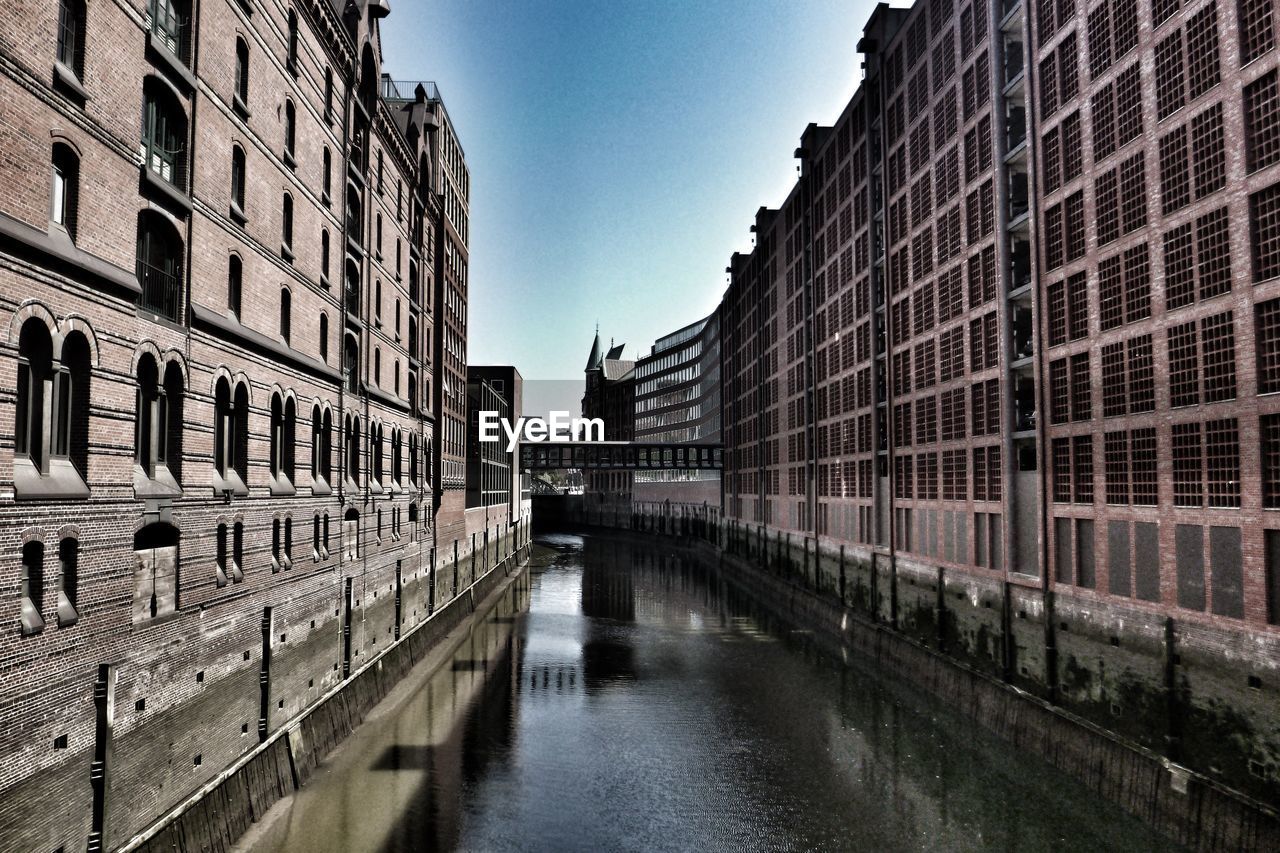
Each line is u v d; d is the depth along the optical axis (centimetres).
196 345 1650
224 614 1753
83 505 1263
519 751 2452
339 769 2230
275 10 2089
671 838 1884
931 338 3450
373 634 2973
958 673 2958
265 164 2027
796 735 2652
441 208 4434
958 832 1920
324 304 2483
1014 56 2898
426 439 4050
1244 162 1767
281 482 2130
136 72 1427
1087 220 2344
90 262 1273
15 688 1107
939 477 3331
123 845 1345
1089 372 2342
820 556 5016
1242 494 1748
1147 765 1950
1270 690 1653
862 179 4397
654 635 4388
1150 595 2048
